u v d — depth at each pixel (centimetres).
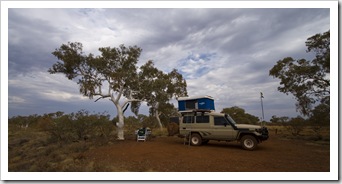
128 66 1797
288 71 2188
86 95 1697
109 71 1758
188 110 1433
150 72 2038
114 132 2377
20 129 3816
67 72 1684
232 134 1183
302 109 2169
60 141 1605
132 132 2716
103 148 1246
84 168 748
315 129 2130
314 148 1203
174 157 931
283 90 2286
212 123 1255
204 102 1399
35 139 2131
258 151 1081
